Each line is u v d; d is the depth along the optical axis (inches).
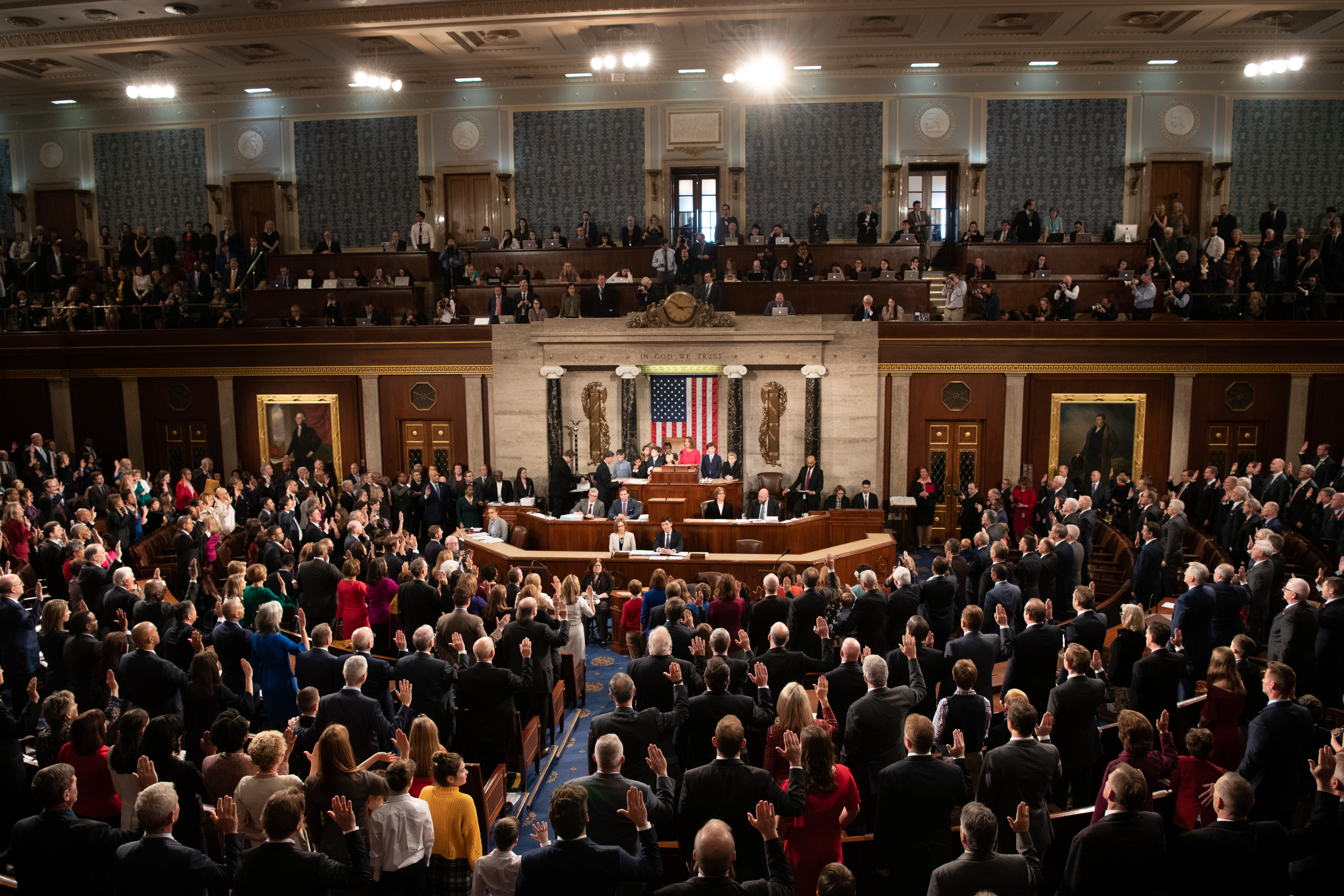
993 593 342.3
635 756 233.8
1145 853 170.2
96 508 640.4
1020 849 176.7
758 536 572.7
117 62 814.5
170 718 218.1
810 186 869.2
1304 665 317.7
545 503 760.3
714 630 267.4
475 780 260.5
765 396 743.1
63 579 469.7
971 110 850.1
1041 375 724.0
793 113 865.5
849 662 263.7
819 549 594.6
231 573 390.0
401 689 251.8
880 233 865.5
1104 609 448.5
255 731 311.0
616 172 884.6
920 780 191.5
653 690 266.2
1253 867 171.8
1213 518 606.2
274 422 792.3
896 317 738.2
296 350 779.4
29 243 905.5
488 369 761.0
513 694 294.5
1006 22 748.6
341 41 767.1
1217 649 253.0
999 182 856.9
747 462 750.5
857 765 237.9
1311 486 558.6
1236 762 246.2
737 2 681.0
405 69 846.5
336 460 788.6
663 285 787.4
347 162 910.4
